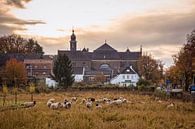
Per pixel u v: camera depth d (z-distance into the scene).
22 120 20.38
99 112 29.80
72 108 35.09
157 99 56.03
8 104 38.38
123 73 160.25
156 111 32.69
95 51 194.88
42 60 150.12
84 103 43.50
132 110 33.47
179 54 71.69
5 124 18.64
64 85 102.81
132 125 20.88
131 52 195.88
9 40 176.88
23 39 181.88
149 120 24.36
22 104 37.81
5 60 150.00
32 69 147.38
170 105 38.28
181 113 30.55
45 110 31.95
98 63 191.50
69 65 109.44
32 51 184.38
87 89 91.06
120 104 40.62
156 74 126.81
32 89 73.62
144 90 85.88
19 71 105.69
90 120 23.52
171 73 84.62
